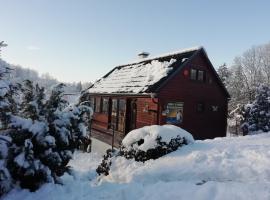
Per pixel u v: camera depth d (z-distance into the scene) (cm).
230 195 527
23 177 656
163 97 1677
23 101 700
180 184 617
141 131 952
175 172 717
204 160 766
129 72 2184
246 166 691
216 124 2044
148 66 2030
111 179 814
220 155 786
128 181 741
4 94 626
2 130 677
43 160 673
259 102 2184
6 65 674
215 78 2023
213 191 553
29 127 648
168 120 1703
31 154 634
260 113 2136
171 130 940
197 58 1894
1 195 633
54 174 705
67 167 763
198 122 1909
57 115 702
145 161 859
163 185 624
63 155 712
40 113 692
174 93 1742
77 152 1576
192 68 1867
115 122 2045
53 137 666
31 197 632
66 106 746
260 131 2134
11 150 643
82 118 754
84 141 773
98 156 1475
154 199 556
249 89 4744
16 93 695
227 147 907
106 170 911
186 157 802
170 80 1717
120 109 1992
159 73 1781
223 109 2103
